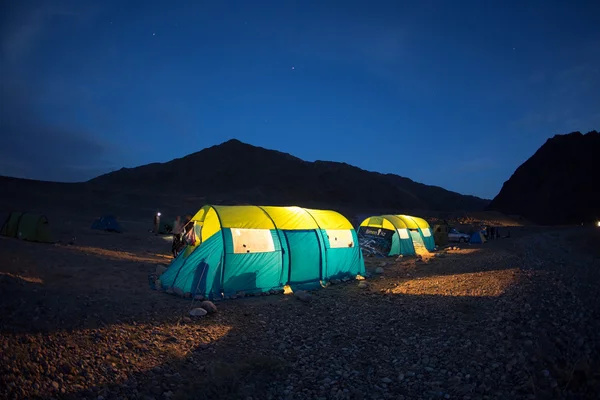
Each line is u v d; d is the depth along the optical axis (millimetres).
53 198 59906
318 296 11984
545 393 5168
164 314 8977
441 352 6945
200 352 6977
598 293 11352
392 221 24797
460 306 9750
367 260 21469
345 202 143875
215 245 11898
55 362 5793
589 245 33562
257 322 8984
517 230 69562
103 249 19000
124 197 79875
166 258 18312
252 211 13094
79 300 9023
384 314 9695
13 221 19516
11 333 6441
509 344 6781
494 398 5230
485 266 17281
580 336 7172
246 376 6031
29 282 9711
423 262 20500
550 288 11086
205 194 130875
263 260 12320
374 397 5500
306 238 13672
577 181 168250
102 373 5762
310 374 6266
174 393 5430
